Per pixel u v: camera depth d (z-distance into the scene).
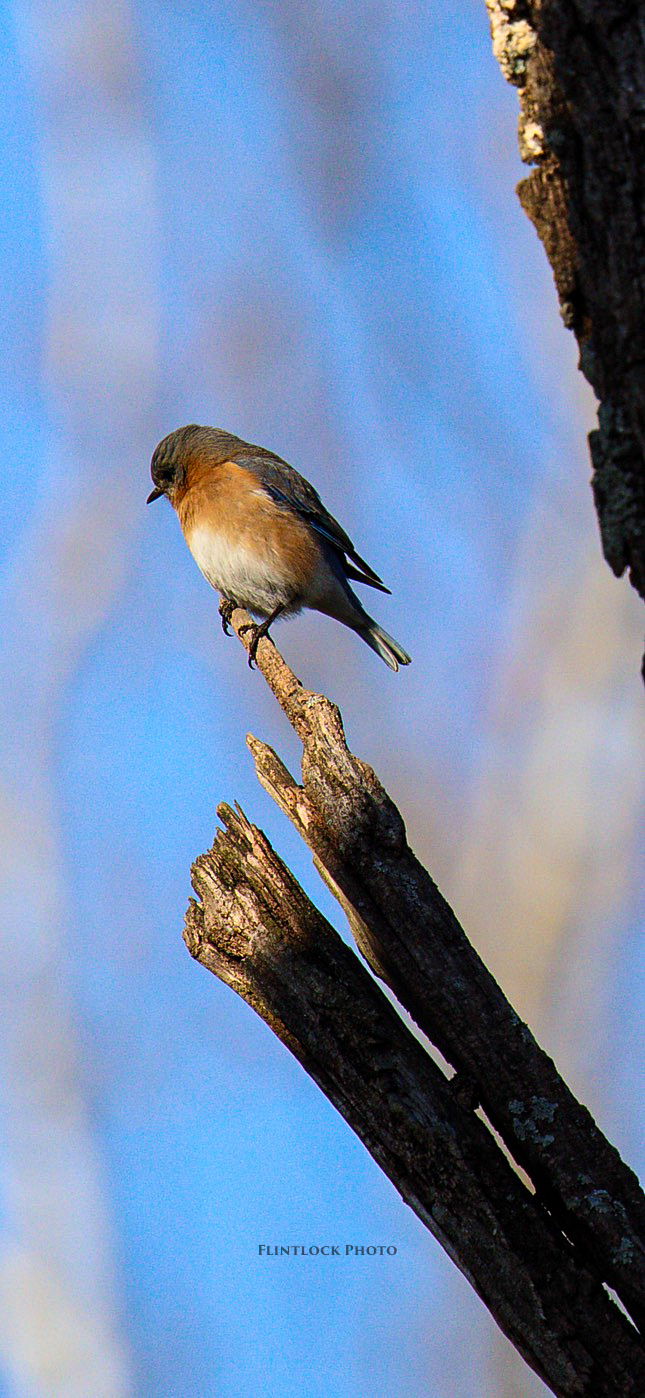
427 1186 7.29
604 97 6.07
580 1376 6.88
